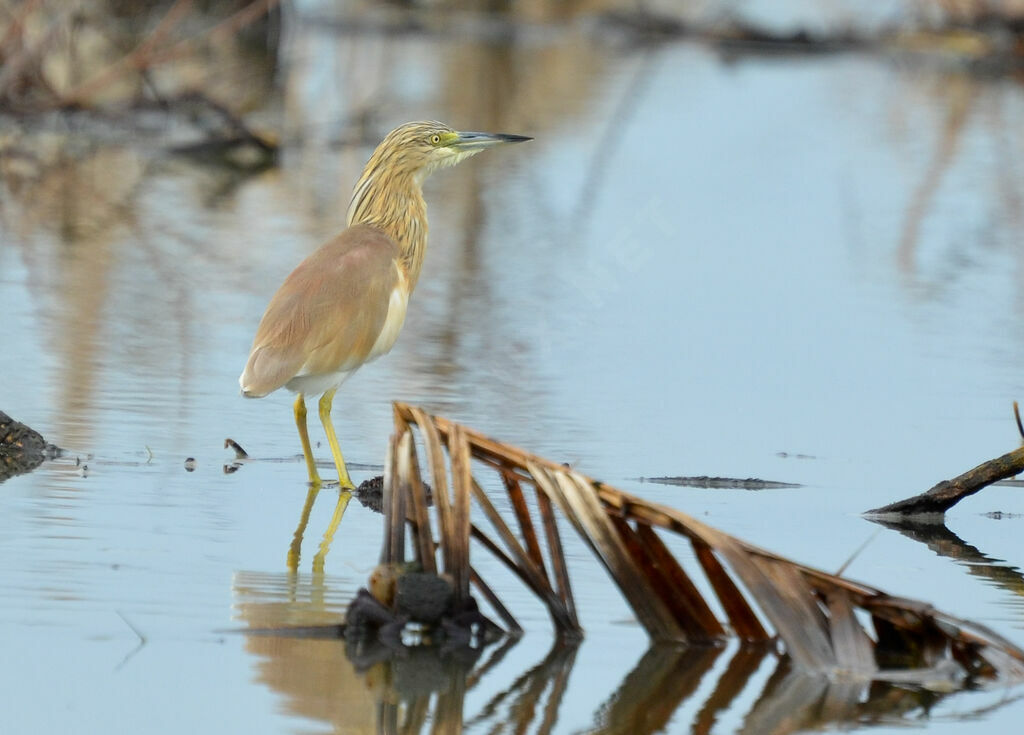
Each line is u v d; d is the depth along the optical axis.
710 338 16.23
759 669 7.76
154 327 15.42
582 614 8.40
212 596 8.27
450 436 8.20
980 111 34.38
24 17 26.83
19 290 16.67
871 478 11.52
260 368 10.41
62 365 13.69
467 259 19.75
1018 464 10.52
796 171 26.70
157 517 9.66
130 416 12.20
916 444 12.55
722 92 35.03
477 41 41.94
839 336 16.48
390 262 11.34
